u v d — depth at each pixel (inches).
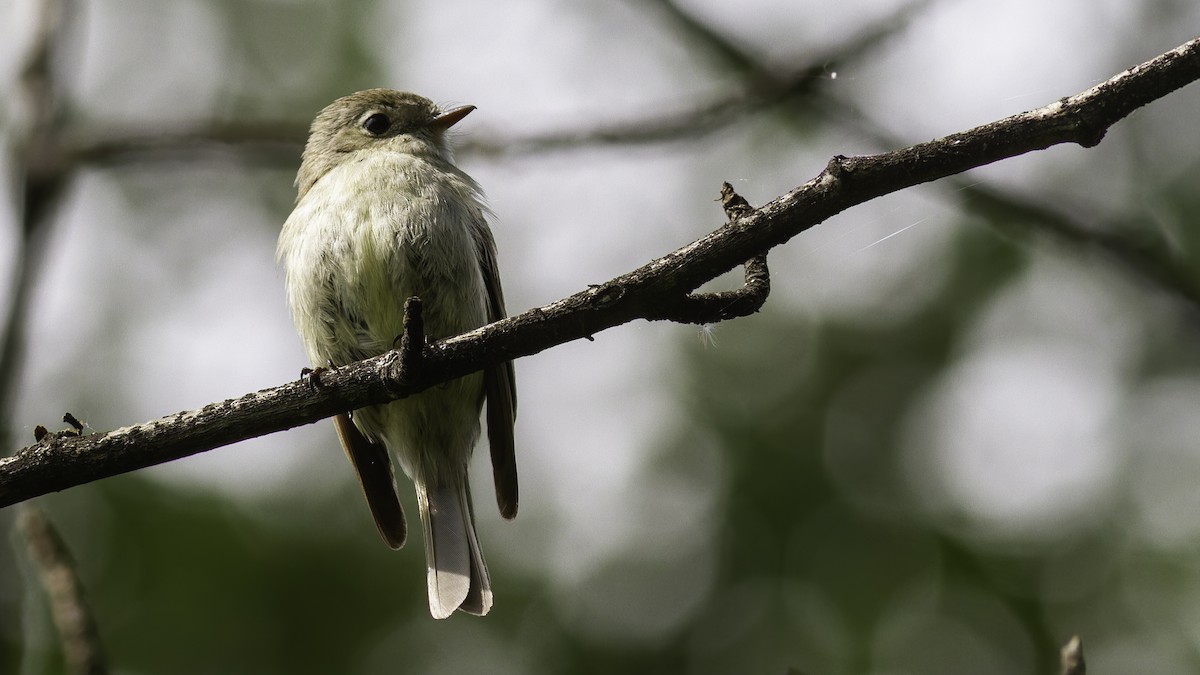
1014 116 217.6
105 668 274.5
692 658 483.2
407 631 462.0
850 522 497.0
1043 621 463.5
